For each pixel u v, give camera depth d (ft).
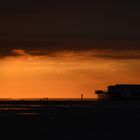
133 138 305.32
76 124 392.88
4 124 390.01
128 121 422.82
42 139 299.38
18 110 605.73
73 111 582.76
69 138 304.30
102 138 304.71
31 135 317.01
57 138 303.89
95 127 367.86
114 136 313.94
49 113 534.78
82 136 313.32
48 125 382.83
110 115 505.25
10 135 316.19
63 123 401.70
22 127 365.61
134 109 639.35
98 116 488.02
